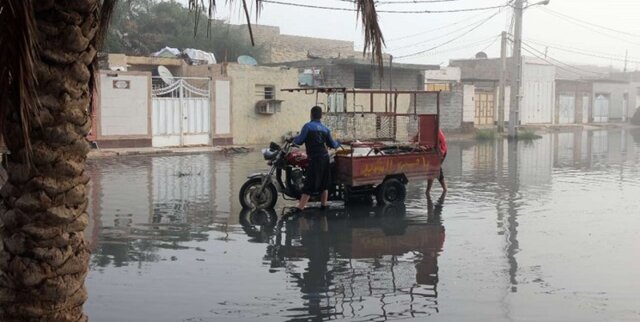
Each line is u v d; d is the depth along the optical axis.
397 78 35.97
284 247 8.34
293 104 29.14
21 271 3.44
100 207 11.39
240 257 7.77
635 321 5.55
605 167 19.42
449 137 34.47
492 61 48.25
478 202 12.27
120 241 8.61
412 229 9.57
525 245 8.48
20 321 3.49
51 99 3.34
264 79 27.91
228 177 16.05
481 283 6.69
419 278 6.88
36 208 3.39
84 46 3.41
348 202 12.13
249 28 4.05
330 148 11.29
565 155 23.88
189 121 25.17
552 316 5.67
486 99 42.69
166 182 14.98
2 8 2.97
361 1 4.19
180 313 5.73
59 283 3.48
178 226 9.70
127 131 23.20
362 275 7.00
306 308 5.89
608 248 8.30
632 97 59.84
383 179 11.71
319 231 9.40
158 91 24.16
